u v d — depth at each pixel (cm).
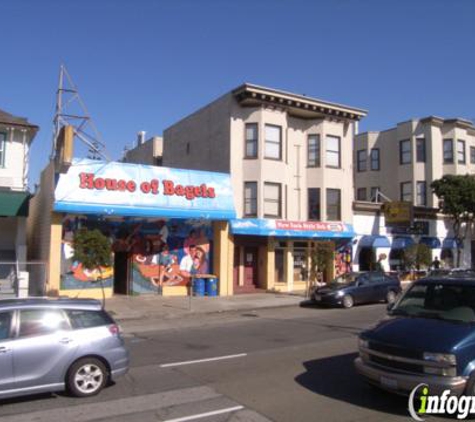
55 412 699
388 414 684
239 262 2662
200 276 2423
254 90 2561
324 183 2831
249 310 2056
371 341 727
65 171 1964
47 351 748
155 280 2361
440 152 3753
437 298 803
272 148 2677
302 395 776
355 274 2292
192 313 1903
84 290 2147
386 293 2298
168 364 1004
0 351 716
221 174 2486
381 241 3097
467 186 3278
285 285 2736
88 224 2184
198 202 2355
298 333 1409
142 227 2331
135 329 1538
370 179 4034
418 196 3731
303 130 2867
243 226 2511
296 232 2672
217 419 666
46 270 2092
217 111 2744
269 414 686
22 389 728
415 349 670
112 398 765
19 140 2192
